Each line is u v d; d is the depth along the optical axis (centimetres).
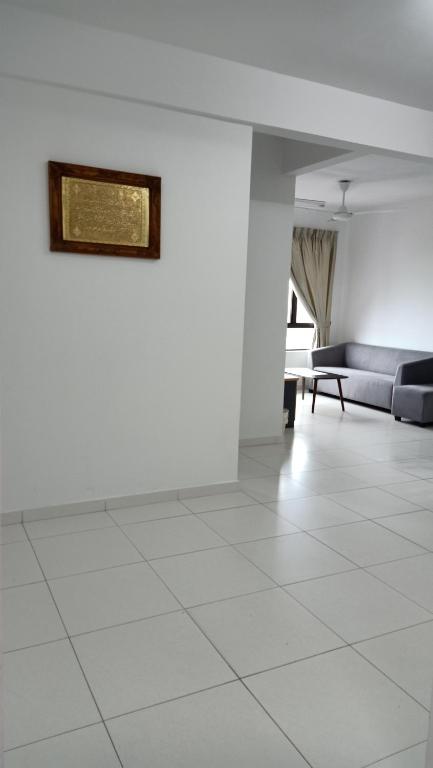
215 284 357
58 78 293
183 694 192
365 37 293
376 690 197
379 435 575
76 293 318
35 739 171
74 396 327
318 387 820
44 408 321
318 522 344
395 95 378
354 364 824
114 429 342
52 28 287
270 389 514
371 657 215
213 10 271
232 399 378
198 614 240
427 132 407
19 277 303
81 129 306
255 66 338
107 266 323
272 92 346
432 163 432
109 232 319
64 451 330
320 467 458
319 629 232
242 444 511
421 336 746
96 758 165
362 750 171
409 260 757
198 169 340
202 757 167
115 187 317
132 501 356
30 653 212
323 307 855
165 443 360
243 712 185
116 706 186
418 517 357
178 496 371
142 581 266
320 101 362
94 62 299
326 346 866
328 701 191
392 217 780
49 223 305
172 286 344
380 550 307
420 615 245
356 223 845
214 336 363
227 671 205
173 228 338
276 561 290
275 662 210
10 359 308
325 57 321
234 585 265
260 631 229
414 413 621
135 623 232
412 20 272
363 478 433
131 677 200
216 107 332
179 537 315
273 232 484
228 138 346
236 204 355
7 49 281
